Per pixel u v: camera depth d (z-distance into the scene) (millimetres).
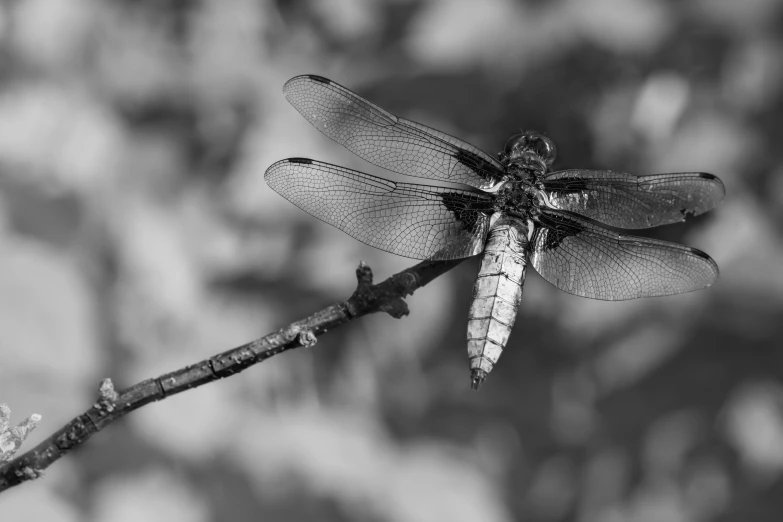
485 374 518
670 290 528
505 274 525
